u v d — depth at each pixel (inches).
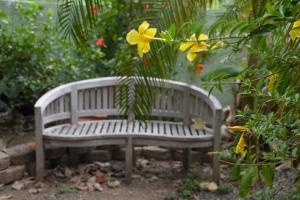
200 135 107.7
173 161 127.0
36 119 104.2
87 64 143.6
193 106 120.0
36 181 107.5
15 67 133.6
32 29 138.3
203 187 105.0
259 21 34.4
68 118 119.0
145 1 70.9
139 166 122.6
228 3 97.9
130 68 72.4
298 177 46.3
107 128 113.8
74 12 68.9
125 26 142.4
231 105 146.5
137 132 107.9
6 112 143.3
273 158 40.8
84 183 109.6
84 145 104.3
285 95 40.8
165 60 68.7
